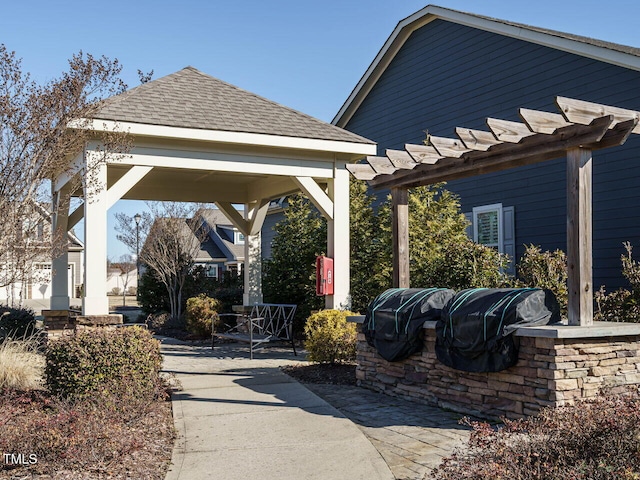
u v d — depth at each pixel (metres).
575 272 5.97
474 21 13.58
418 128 15.41
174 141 9.56
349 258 11.70
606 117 5.62
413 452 5.17
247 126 9.95
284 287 14.09
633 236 10.65
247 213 14.50
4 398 6.47
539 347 5.75
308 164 10.72
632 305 8.56
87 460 4.80
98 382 6.44
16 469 4.61
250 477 4.62
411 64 15.66
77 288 35.44
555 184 12.02
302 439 5.58
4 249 7.37
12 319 11.48
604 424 4.08
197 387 8.05
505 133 6.15
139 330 7.06
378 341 7.63
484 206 13.59
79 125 7.89
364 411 6.78
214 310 14.66
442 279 10.52
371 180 8.99
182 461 5.00
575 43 11.40
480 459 4.04
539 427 4.34
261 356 11.27
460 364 6.46
